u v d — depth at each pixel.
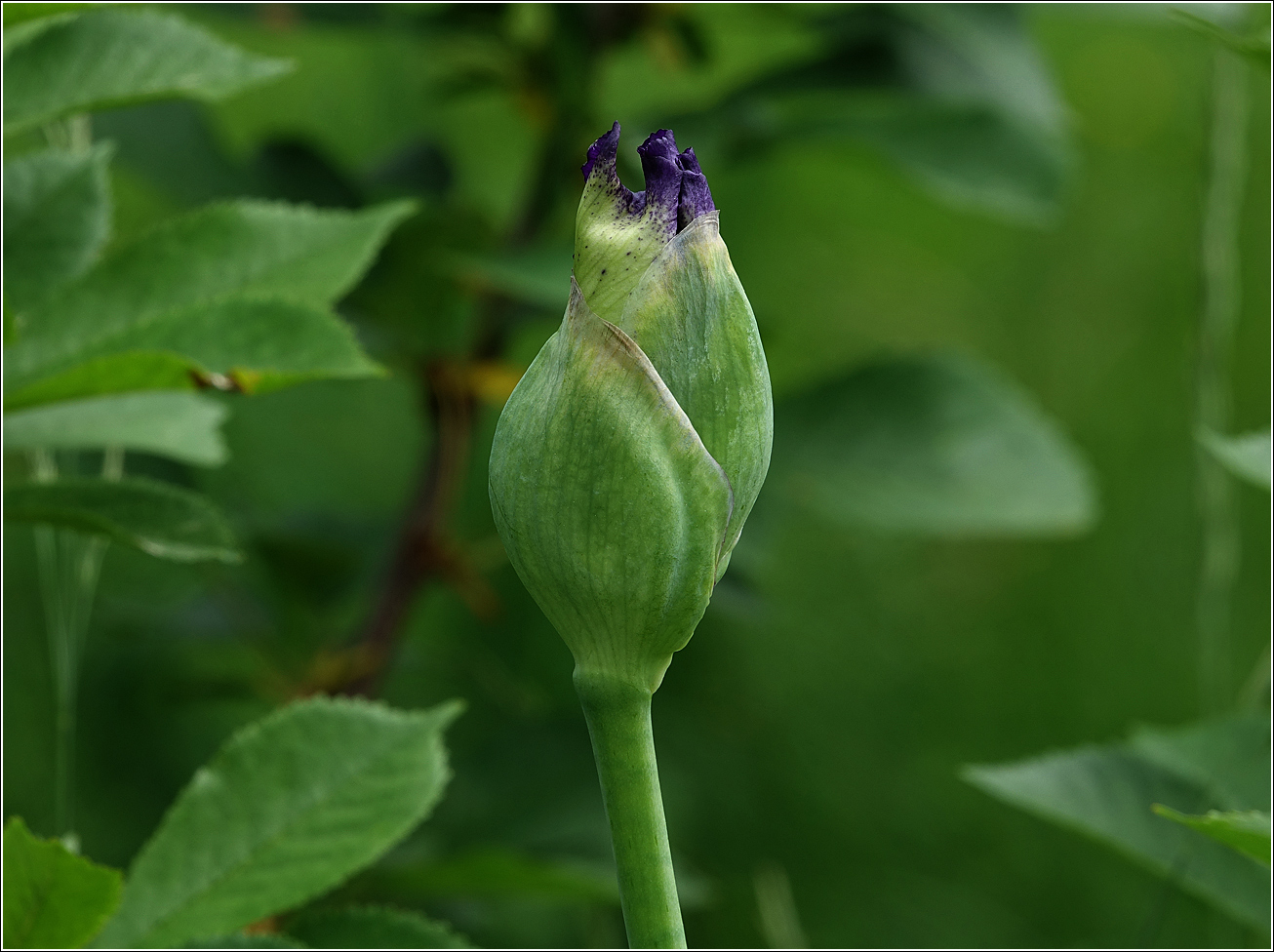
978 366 0.99
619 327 0.49
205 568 0.96
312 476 1.36
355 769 0.56
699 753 1.32
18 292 0.56
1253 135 1.24
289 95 1.40
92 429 0.58
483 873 0.70
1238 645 1.37
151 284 0.57
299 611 0.99
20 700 1.08
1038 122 0.89
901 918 1.22
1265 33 0.61
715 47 1.01
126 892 0.54
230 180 0.90
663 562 0.49
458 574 0.90
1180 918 1.07
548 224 0.97
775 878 0.91
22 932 0.52
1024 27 0.91
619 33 0.96
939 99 0.94
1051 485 0.96
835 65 0.95
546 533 0.49
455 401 0.90
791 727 1.38
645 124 0.92
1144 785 0.61
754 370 0.49
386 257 0.87
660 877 0.49
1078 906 1.24
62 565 0.61
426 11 0.94
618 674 0.49
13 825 0.51
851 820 1.32
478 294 0.92
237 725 1.24
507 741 0.96
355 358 0.56
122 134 0.87
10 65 0.56
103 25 0.56
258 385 0.55
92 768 1.11
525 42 0.98
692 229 0.49
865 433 0.97
